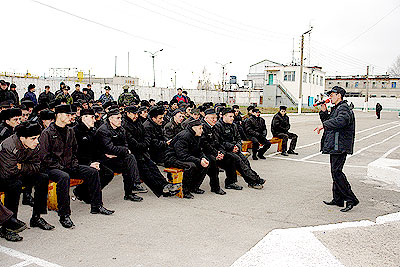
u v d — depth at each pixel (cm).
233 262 348
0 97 900
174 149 595
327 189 651
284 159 980
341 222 470
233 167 644
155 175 586
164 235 417
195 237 411
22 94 2041
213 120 631
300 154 1082
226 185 655
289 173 790
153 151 727
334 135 512
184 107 898
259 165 881
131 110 590
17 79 2006
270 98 5481
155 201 561
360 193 626
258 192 625
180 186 571
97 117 750
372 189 656
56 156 460
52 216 483
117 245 387
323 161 955
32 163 418
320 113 838
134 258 355
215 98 4709
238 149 659
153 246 385
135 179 546
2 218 372
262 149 966
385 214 507
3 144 392
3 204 405
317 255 364
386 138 1605
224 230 435
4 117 507
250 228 443
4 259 350
